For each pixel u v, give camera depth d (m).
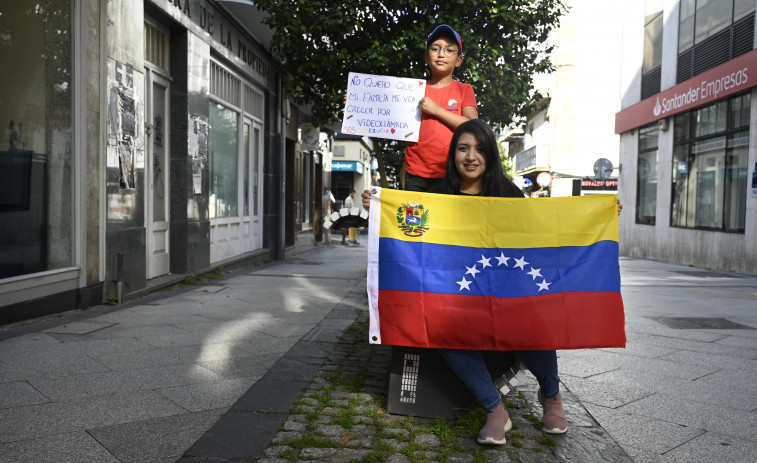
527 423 3.29
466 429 3.16
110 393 3.49
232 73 10.98
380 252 3.15
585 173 35.09
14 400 3.32
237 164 11.53
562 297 3.03
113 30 6.40
